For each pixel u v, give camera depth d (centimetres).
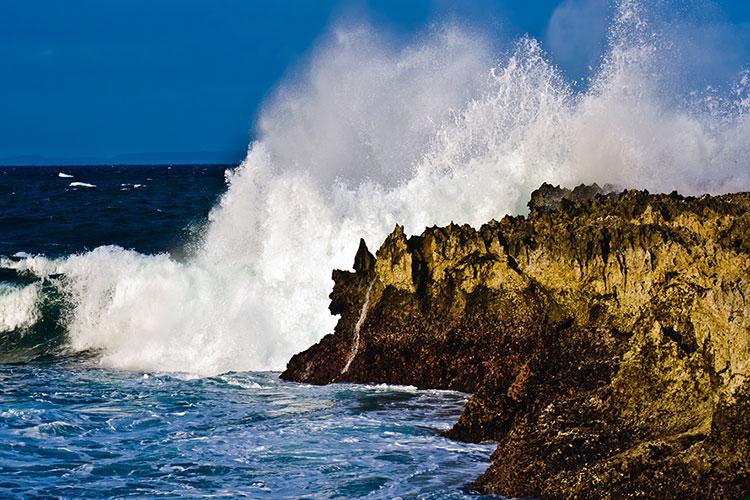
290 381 2484
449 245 2377
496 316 2252
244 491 1591
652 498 1390
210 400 2275
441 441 1853
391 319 2392
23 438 1923
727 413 1384
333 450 1808
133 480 1659
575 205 2466
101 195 10931
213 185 14175
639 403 1565
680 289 1766
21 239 5528
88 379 2575
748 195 2364
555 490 1470
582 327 2069
